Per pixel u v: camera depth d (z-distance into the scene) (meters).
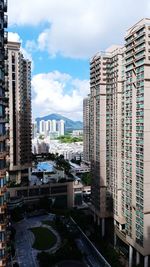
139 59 87.06
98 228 125.12
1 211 43.22
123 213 106.12
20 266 93.19
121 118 109.31
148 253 88.19
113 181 115.88
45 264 91.50
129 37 93.88
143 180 87.19
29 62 180.25
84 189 184.38
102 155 120.25
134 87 92.06
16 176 172.25
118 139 109.81
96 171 124.44
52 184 157.25
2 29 45.44
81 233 119.75
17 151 170.50
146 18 84.69
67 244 106.12
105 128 119.81
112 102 115.75
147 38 83.88
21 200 146.12
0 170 42.53
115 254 98.12
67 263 93.94
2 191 43.09
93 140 127.25
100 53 117.19
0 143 42.94
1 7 44.47
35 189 155.38
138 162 90.38
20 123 171.00
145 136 86.25
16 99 168.25
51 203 154.00
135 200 93.06
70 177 177.50
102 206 121.00
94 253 103.06
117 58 109.62
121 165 108.25
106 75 118.00
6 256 46.53
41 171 198.12
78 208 156.00
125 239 103.19
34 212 148.62
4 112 46.91
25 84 176.75
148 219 87.94
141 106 87.56
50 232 123.69
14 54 164.25
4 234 44.25
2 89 45.41
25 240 114.69
